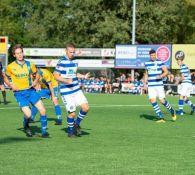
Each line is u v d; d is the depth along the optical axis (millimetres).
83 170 13984
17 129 23359
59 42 93812
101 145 18516
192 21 93125
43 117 20656
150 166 14617
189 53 64062
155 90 27781
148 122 27391
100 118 29453
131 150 17391
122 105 40906
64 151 17078
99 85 68062
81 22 88062
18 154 16406
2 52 70562
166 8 85688
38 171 13812
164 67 27672
